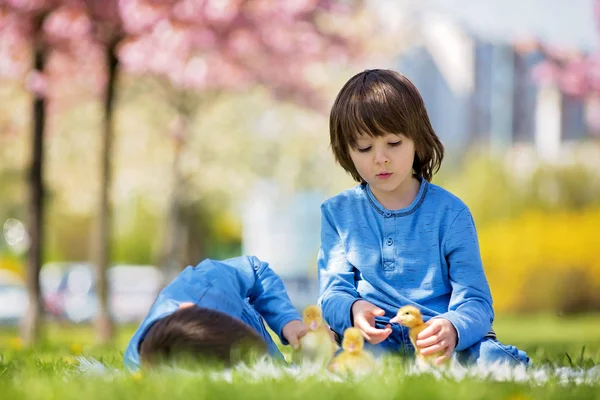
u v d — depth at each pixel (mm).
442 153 3695
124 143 18984
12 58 12758
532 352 5855
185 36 11438
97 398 2576
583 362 3779
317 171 19734
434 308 3586
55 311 19516
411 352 3490
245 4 11945
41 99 11133
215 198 21016
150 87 17578
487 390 2705
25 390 2740
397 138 3484
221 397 2525
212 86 15430
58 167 19234
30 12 11234
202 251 27641
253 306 3557
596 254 18172
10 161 19078
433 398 2578
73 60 14148
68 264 35312
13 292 20219
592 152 19516
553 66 17812
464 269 3562
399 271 3625
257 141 19203
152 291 22219
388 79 3547
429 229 3627
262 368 2857
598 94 17703
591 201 18625
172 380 2666
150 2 11023
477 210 19047
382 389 2631
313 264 25672
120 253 36094
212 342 2795
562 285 18281
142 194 20812
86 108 17953
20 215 32844
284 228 26828
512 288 18469
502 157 19562
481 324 3395
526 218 18594
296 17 13523
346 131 3543
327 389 2648
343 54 15141
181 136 17906
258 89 17922
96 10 11109
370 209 3721
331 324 3557
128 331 13961
